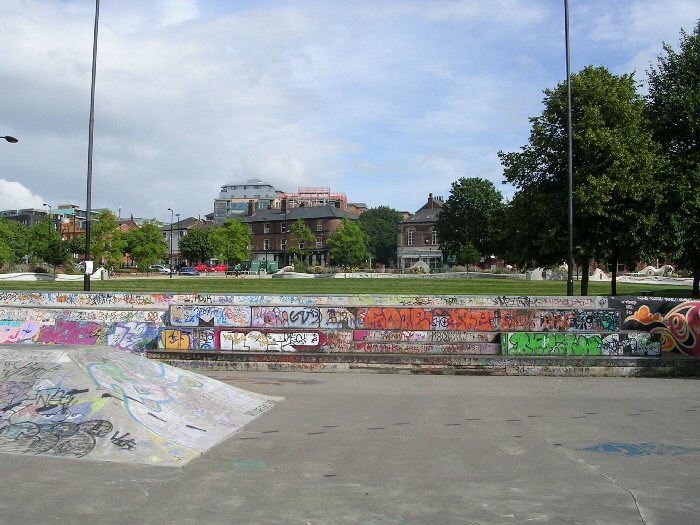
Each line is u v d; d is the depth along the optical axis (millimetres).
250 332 16297
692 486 6395
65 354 9078
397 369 15016
